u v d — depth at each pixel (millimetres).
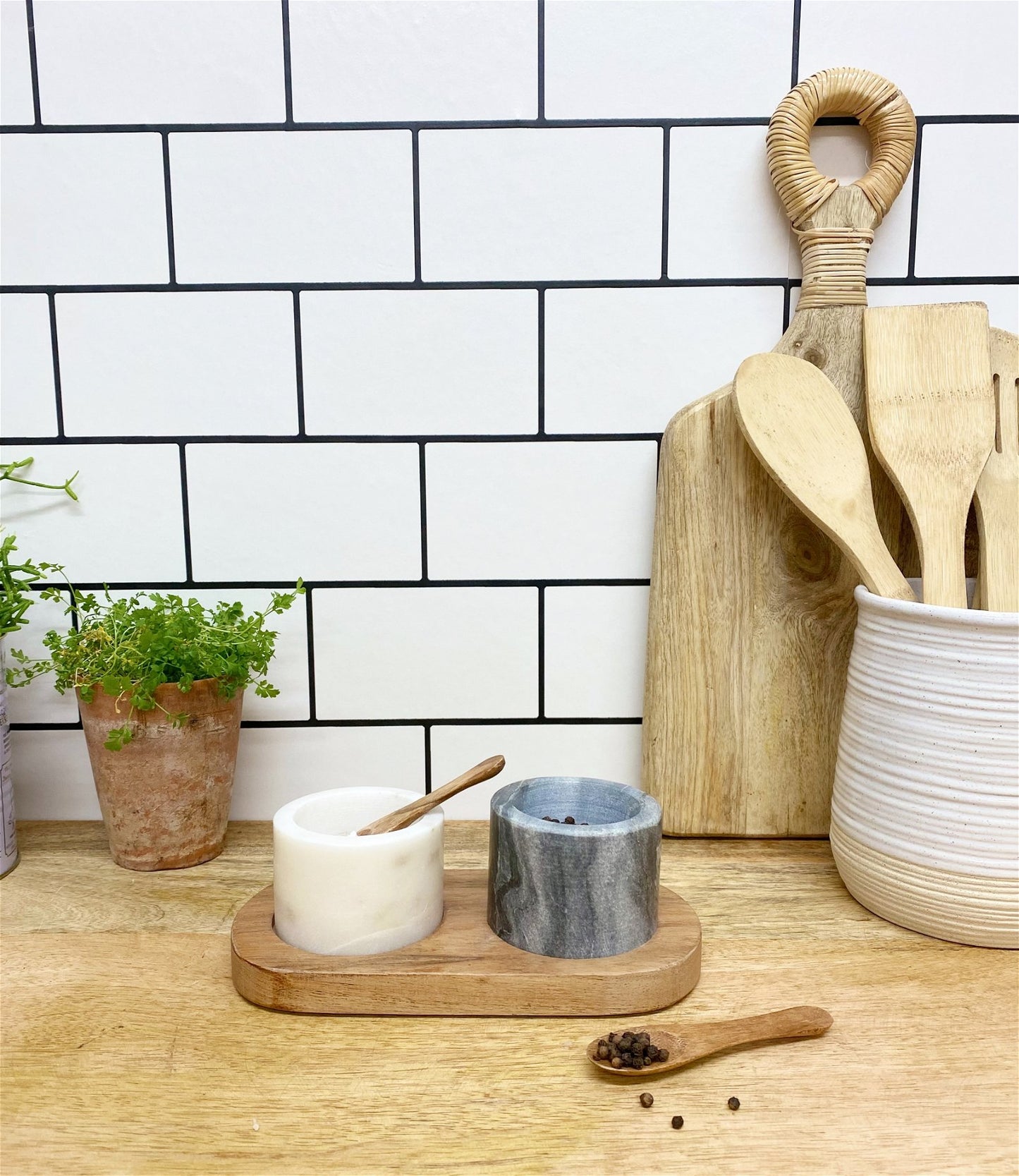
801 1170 365
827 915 560
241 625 623
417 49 617
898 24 619
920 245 646
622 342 650
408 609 678
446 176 631
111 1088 411
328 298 643
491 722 692
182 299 643
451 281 643
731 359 653
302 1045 443
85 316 644
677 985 468
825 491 570
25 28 612
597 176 633
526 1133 385
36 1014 464
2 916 559
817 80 603
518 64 620
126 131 624
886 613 514
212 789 622
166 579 675
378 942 482
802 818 663
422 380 652
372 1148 377
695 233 640
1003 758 476
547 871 477
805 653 648
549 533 670
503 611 679
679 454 633
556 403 655
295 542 669
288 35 614
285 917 490
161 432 656
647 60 621
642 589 678
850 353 618
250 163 629
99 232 635
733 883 601
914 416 584
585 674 687
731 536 639
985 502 579
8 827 611
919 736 497
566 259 641
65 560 671
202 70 618
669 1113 396
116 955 518
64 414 654
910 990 481
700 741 657
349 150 627
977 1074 420
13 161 626
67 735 696
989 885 490
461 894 564
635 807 521
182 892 589
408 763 697
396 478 663
